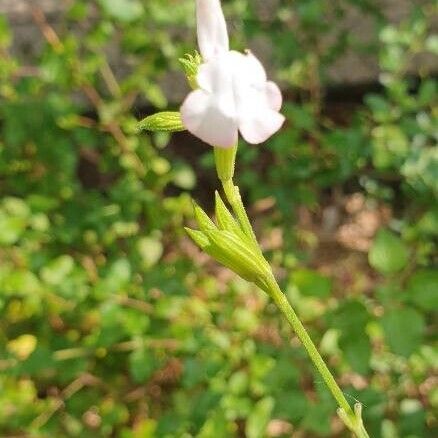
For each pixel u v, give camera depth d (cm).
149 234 21
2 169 20
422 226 18
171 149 28
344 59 27
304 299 17
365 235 25
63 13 25
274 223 21
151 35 21
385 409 16
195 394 18
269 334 19
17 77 23
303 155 20
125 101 22
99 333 16
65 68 20
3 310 18
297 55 21
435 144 22
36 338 19
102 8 20
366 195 26
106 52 25
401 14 26
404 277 17
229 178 8
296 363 16
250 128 7
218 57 7
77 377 19
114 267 17
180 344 17
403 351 13
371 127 22
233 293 19
